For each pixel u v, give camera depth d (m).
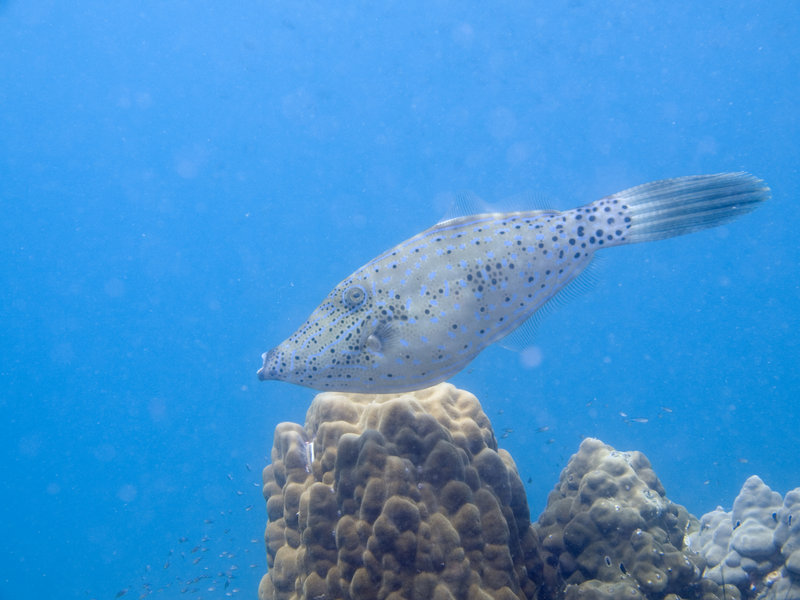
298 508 0.85
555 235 0.69
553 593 0.91
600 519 0.90
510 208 0.71
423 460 0.77
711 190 0.68
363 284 0.69
